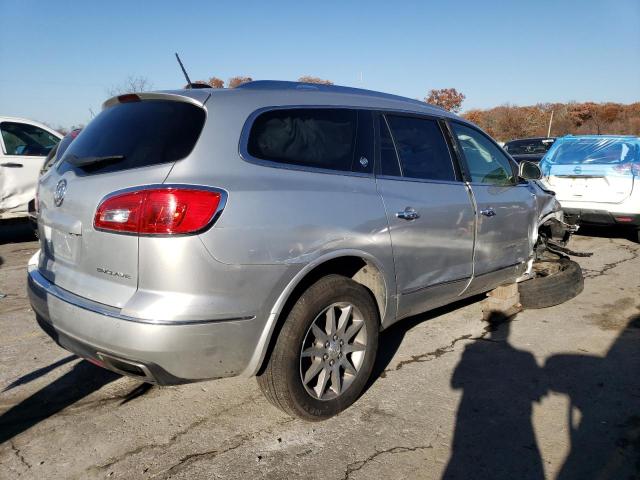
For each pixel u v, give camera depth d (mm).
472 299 5355
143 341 2400
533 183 5035
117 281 2557
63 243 2922
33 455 2770
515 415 3191
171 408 3250
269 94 2996
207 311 2473
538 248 5637
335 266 3193
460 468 2691
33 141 8562
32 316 4871
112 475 2619
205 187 2490
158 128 2736
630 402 3348
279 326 2816
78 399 3346
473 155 4191
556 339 4363
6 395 3385
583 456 2793
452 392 3469
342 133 3217
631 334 4473
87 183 2736
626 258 7320
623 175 7645
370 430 3021
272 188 2721
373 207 3156
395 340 4324
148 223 2424
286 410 2947
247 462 2730
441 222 3627
